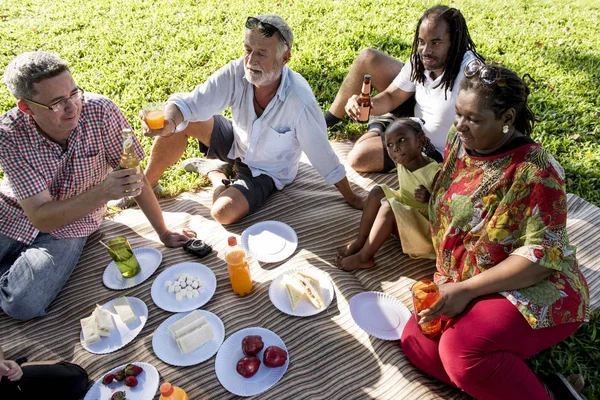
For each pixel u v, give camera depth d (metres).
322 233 3.34
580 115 4.62
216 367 2.45
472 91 2.03
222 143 3.60
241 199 3.38
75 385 2.32
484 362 2.13
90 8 7.38
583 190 3.81
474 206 2.28
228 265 2.76
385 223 2.92
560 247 2.07
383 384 2.42
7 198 2.75
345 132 4.49
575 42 6.11
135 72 5.52
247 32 2.81
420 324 2.27
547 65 5.49
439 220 2.58
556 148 4.18
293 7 7.04
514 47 5.88
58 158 2.71
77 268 3.06
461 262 2.46
